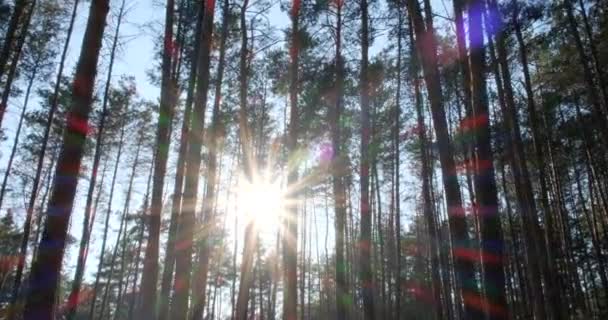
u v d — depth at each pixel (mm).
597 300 26047
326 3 15547
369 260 13422
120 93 24031
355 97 18781
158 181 11172
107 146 26188
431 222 18141
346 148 21312
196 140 9766
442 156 8539
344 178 20828
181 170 11656
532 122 17094
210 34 10555
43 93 21625
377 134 22500
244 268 15664
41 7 19047
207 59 10344
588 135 21578
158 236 10805
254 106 21297
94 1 6527
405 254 41062
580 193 26578
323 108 18828
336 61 15945
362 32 15453
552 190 24406
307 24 15578
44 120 22406
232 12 15562
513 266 27641
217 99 14789
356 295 35500
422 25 9711
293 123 14109
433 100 9055
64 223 5582
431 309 34281
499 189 26281
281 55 17375
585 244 28922
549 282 14594
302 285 32688
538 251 14883
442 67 16953
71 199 5719
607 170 22672
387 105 21844
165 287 10555
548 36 17750
